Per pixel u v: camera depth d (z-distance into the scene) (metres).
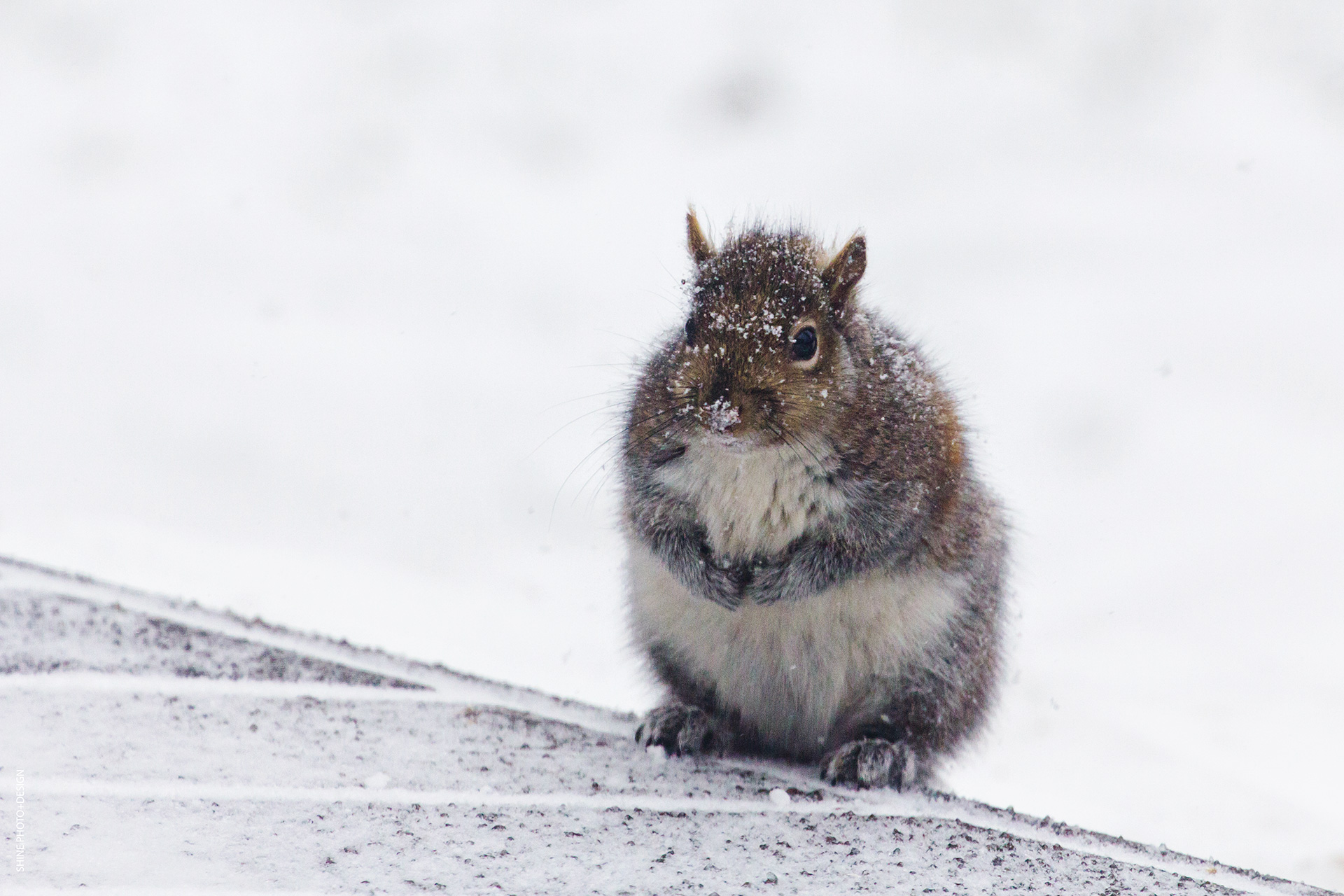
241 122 45.56
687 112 48.91
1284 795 11.88
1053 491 23.86
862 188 42.25
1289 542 21.53
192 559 15.44
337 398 26.22
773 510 8.18
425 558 18.02
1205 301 34.03
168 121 44.88
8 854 5.28
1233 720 13.98
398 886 5.31
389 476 22.19
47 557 14.16
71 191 38.84
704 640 8.44
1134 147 45.88
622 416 8.79
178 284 32.81
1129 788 11.85
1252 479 24.64
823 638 8.27
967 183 42.47
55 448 21.80
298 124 45.78
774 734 8.72
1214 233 38.69
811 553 8.05
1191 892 6.03
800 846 6.24
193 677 7.95
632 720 8.70
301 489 21.17
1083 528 22.12
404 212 39.62
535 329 31.62
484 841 5.89
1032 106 49.72
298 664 8.49
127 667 7.96
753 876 5.75
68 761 6.38
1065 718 13.65
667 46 55.06
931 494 8.26
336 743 7.09
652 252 37.44
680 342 8.52
